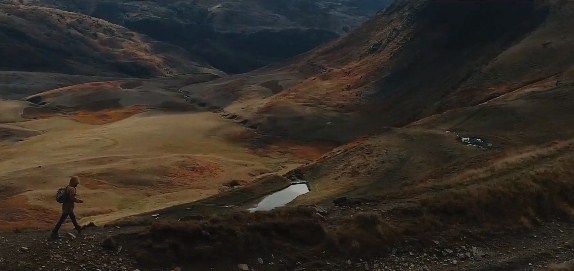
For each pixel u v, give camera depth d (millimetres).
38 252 20734
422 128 71812
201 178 88062
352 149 67562
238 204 50781
